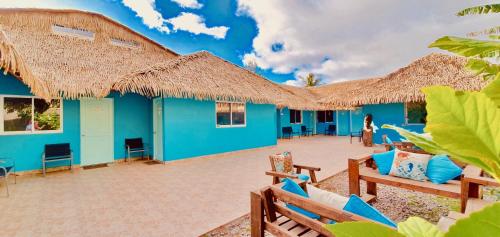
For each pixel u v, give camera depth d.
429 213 4.01
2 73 6.79
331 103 12.08
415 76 10.38
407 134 0.54
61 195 5.11
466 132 0.38
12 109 6.96
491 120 0.37
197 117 9.39
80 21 9.73
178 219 3.90
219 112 10.20
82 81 7.31
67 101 7.89
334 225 0.58
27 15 8.64
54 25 9.17
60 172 7.30
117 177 6.61
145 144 9.63
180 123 8.86
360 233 0.55
